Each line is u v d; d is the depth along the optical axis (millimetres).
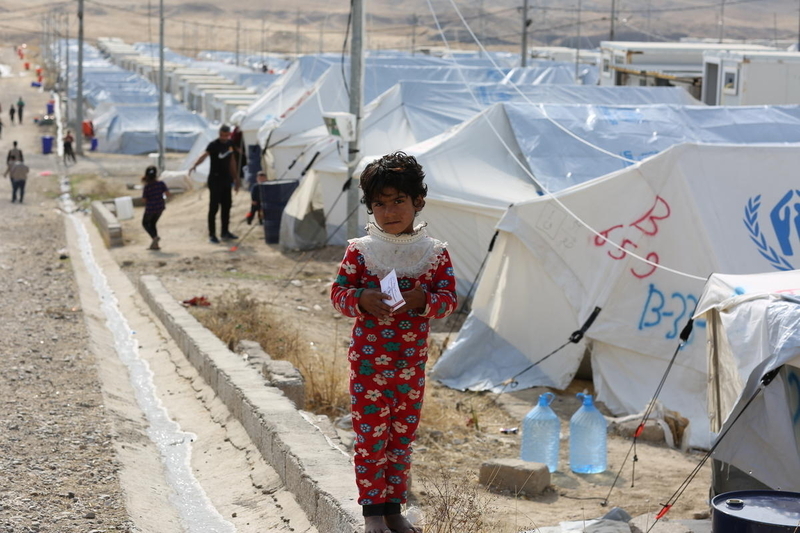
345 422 8414
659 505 6906
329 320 13789
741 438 5922
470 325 11383
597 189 10664
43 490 5816
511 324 11117
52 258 20047
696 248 10219
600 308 10281
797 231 10203
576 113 16719
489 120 16375
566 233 10719
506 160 15875
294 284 16344
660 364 10031
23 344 10781
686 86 26828
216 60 110750
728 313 6090
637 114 16953
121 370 10375
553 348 10789
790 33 147625
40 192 37000
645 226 10422
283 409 6945
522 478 7098
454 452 8242
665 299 10188
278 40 157875
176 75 72250
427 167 15445
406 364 4035
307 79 32469
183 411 8516
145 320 13289
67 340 11234
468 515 5559
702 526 6004
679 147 10398
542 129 16094
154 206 20359
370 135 20047
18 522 5215
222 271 17594
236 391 7672
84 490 5902
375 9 183000
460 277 15188
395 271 3910
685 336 7367
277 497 5863
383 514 4234
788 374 5785
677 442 8953
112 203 30609
